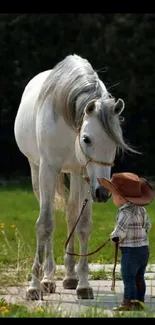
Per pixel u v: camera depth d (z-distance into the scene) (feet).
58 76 35.58
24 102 40.88
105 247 52.29
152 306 32.73
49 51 137.18
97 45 136.56
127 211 31.35
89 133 32.40
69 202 39.09
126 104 135.03
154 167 138.51
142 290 32.19
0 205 84.94
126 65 135.03
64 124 34.91
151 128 139.54
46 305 31.30
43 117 35.91
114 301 34.60
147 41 134.92
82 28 136.15
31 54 138.00
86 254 34.86
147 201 31.45
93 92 33.73
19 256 40.98
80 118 33.60
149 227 32.01
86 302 34.12
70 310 29.96
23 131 39.86
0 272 39.22
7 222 66.28
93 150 32.30
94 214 75.51
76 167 36.09
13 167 143.02
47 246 38.70
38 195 41.68
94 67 136.15
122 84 134.41
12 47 137.39
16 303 32.09
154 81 134.92
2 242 52.54
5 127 141.90
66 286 39.27
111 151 32.32
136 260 31.30
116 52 135.13
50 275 38.09
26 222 66.69
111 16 136.15
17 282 37.14
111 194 32.58
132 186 31.53
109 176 32.40
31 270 37.22
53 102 35.32
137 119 139.64
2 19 136.46
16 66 139.03
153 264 47.44
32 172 41.60
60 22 135.85
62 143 35.40
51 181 35.83
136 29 134.92
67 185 40.37
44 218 35.65
